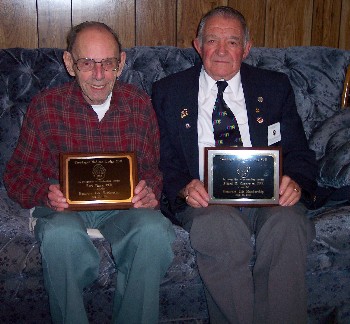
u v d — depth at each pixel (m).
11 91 1.89
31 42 2.31
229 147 1.54
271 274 1.41
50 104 1.57
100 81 1.49
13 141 1.88
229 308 1.42
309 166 1.71
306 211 1.68
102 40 1.47
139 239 1.34
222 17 1.67
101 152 1.49
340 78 2.15
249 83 1.76
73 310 1.30
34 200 1.52
